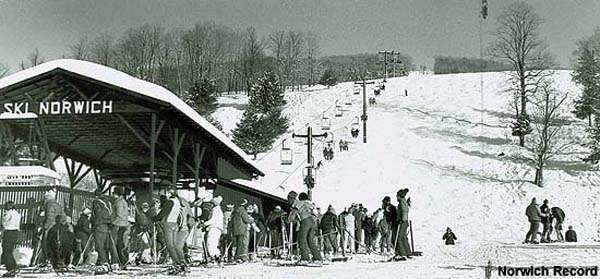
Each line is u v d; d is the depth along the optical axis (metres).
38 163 26.78
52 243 16.94
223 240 21.30
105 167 36.78
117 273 15.64
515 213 53.19
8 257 15.70
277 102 109.69
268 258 22.92
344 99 115.81
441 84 119.88
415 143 77.06
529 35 83.12
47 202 17.30
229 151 31.47
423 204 54.75
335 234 22.78
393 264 17.64
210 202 20.33
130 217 25.95
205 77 120.38
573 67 91.31
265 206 41.28
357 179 62.25
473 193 58.09
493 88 111.38
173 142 25.97
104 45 124.75
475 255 20.30
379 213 29.38
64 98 25.61
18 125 27.50
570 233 32.50
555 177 65.50
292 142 85.88
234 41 151.62
